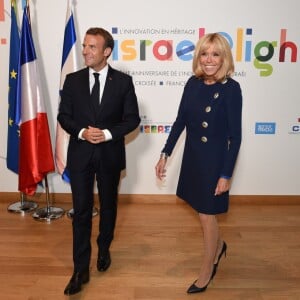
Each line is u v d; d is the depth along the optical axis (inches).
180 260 113.2
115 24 145.3
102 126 93.7
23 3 143.4
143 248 120.3
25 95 135.8
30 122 137.3
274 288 99.5
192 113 90.2
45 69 148.5
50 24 145.0
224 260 113.3
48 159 142.0
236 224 139.4
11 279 101.7
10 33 140.5
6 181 157.9
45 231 131.5
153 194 158.7
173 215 147.6
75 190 93.4
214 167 88.7
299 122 153.8
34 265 109.0
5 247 119.4
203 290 97.3
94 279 102.0
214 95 87.3
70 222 139.5
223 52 85.3
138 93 150.6
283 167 157.6
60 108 96.0
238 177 158.2
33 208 151.6
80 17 144.5
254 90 150.9
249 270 108.0
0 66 148.6
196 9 144.3
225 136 89.1
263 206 158.4
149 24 145.3
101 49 90.8
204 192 90.0
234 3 143.9
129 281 101.6
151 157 155.8
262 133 154.6
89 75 95.4
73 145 95.3
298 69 149.1
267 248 121.1
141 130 153.4
